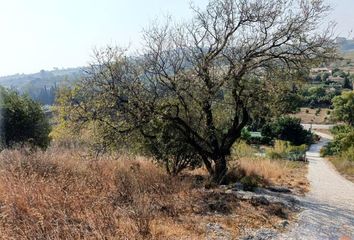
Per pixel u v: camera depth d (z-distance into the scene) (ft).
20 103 88.07
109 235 19.53
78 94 42.01
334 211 35.91
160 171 44.57
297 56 44.32
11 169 30.78
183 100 44.09
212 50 43.68
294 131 191.72
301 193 47.32
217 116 49.80
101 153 42.88
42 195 24.13
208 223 25.99
